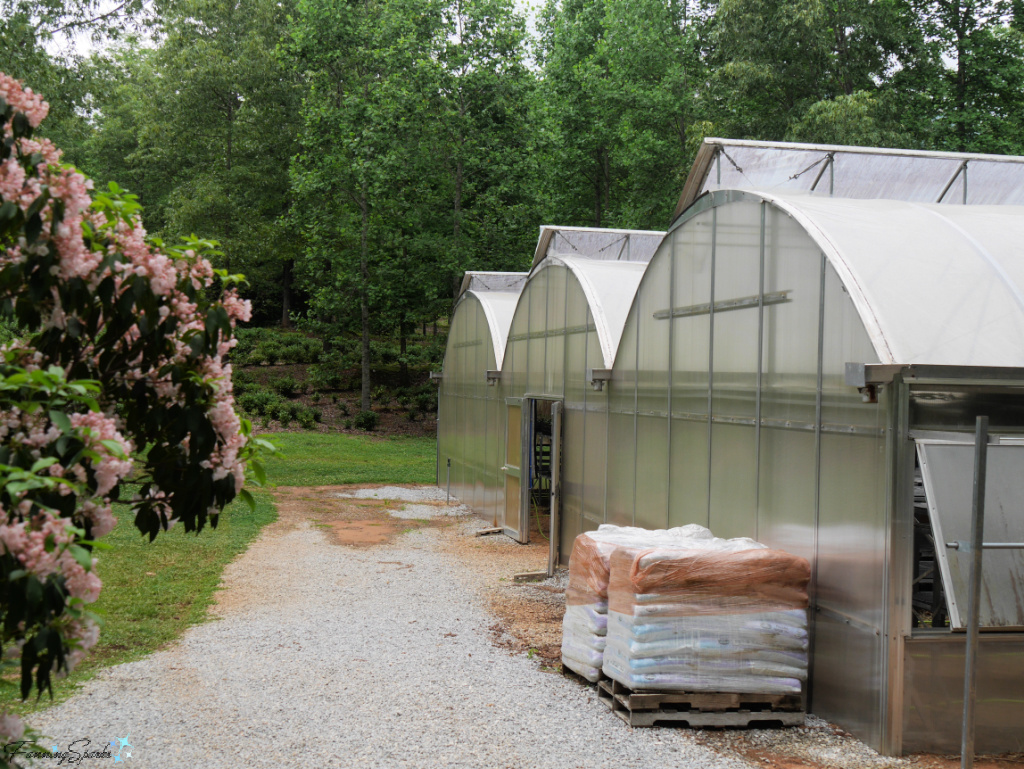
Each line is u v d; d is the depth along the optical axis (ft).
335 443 84.07
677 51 104.99
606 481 36.35
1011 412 19.89
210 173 114.62
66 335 10.50
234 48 115.65
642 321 32.94
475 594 34.06
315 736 19.01
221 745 18.31
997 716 19.21
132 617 28.09
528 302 47.01
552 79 108.47
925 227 23.34
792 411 23.03
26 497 8.60
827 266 21.50
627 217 101.35
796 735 20.12
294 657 24.81
